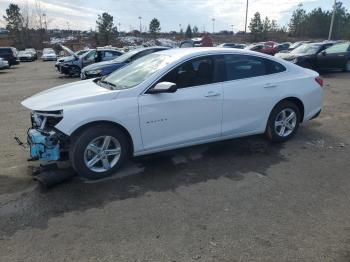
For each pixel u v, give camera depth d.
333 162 5.08
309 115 6.06
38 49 70.44
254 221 3.52
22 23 70.75
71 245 3.16
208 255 3.00
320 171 4.76
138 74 4.91
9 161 5.18
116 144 4.50
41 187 4.29
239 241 3.19
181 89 4.75
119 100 4.38
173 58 4.88
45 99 4.48
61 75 21.22
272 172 4.73
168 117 4.65
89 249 3.10
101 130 4.32
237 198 4.00
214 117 5.01
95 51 19.89
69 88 4.96
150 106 4.51
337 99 9.98
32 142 4.33
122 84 4.79
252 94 5.28
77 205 3.86
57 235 3.32
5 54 32.22
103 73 12.74
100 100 4.32
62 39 89.12
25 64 37.06
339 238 3.23
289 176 4.61
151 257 2.98
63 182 4.39
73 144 4.25
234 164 5.00
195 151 5.50
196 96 4.80
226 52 5.17
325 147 5.71
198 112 4.85
